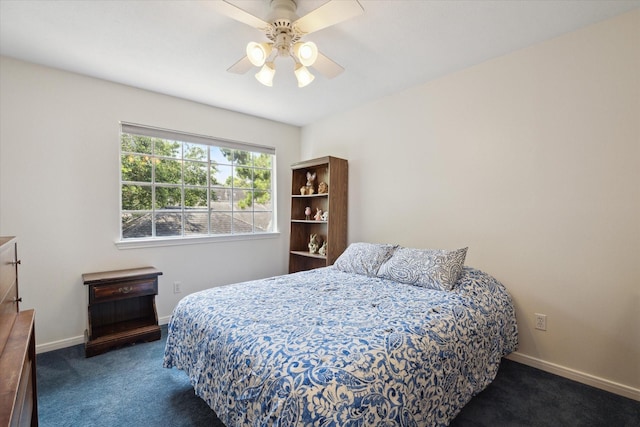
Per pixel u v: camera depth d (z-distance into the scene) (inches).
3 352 39.9
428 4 67.6
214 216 138.6
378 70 100.8
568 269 81.1
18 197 92.5
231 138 140.3
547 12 71.2
